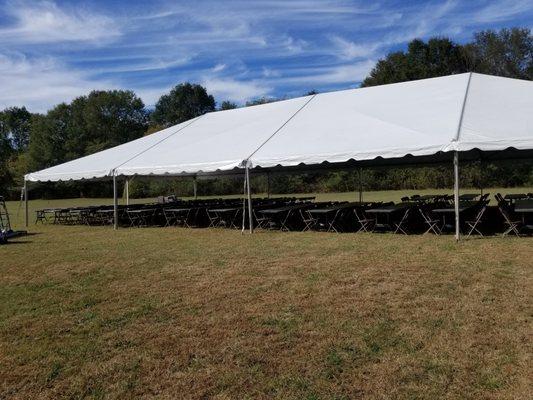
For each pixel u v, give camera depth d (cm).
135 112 4922
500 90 836
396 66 3262
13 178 3528
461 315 363
